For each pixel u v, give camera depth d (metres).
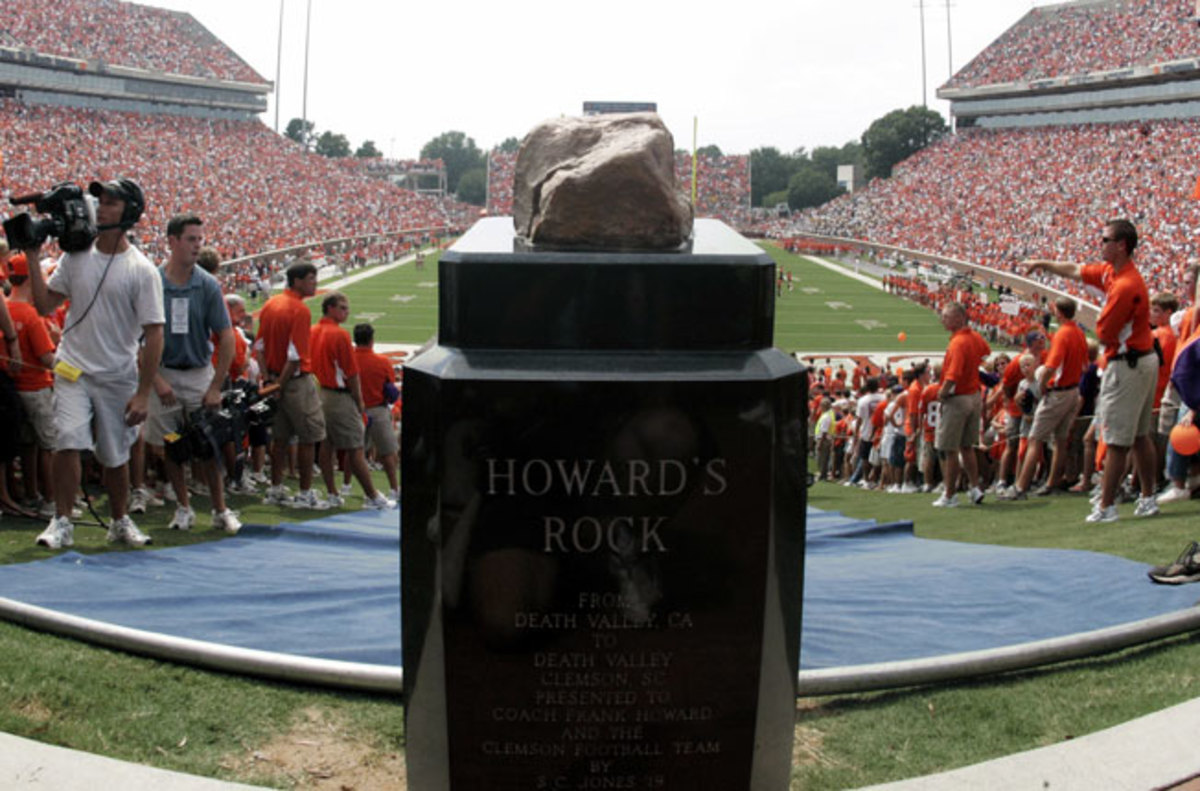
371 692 3.42
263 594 4.57
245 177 88.06
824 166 178.62
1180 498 7.94
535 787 2.27
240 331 9.94
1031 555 5.80
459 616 2.21
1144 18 86.44
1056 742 3.08
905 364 41.78
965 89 97.75
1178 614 3.83
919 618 4.38
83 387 5.97
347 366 9.29
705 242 2.44
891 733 3.17
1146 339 7.04
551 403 2.14
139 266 5.93
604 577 2.20
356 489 12.13
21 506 7.45
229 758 2.98
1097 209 65.44
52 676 3.37
